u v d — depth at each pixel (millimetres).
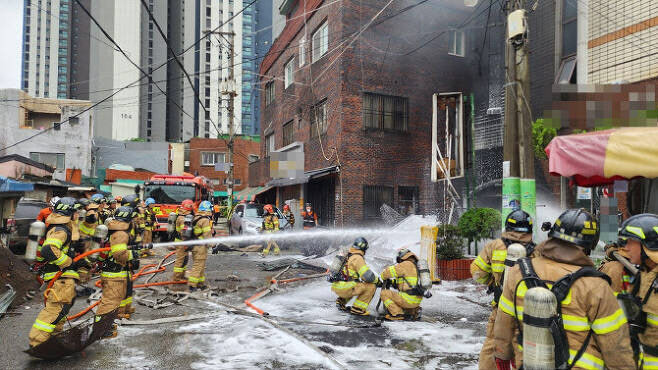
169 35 110312
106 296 4816
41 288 7441
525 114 7156
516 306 2162
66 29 126438
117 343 4762
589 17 9203
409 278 5715
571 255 2074
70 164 38906
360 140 15195
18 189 10617
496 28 16547
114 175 41500
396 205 15523
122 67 105625
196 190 18375
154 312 6211
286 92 21844
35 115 39562
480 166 15664
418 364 4121
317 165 17406
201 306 6590
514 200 7238
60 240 4270
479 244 9328
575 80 10641
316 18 17656
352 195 14914
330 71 16125
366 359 4258
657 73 7805
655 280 2297
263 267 10469
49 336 4242
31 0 124438
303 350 4523
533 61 12141
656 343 2271
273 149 24609
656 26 7844
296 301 7020
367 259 11273
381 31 15828
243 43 107250
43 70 125000
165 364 4121
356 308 6027
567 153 5199
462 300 6910
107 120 103750
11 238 11180
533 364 1915
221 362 4188
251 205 16406
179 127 108938
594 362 1906
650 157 4551
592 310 1895
